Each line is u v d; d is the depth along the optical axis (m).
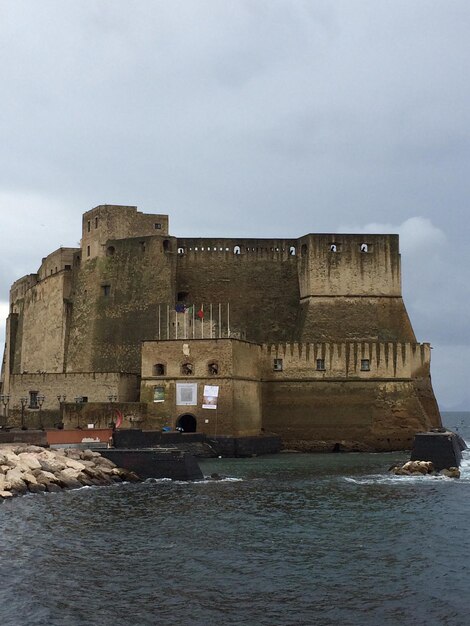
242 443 72.88
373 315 90.06
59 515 40.12
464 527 37.38
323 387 82.56
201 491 48.28
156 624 24.30
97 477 51.69
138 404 74.12
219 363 73.81
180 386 74.31
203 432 73.12
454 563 31.03
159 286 90.44
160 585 28.05
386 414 81.81
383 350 82.94
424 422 81.81
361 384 82.44
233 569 30.09
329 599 26.62
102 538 35.00
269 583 28.34
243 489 49.19
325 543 34.22
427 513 40.81
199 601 26.39
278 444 80.56
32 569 29.91
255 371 81.19
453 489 49.03
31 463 50.94
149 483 52.09
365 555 32.22
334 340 88.31
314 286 90.06
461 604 26.06
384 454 77.00
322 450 81.31
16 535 35.47
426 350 86.94
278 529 36.94
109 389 79.25
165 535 35.62
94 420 73.56
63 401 81.06
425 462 58.47
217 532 36.25
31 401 84.44
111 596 26.83
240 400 75.44
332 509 41.94
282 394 82.69
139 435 63.88
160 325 88.25
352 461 67.94
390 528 37.22
